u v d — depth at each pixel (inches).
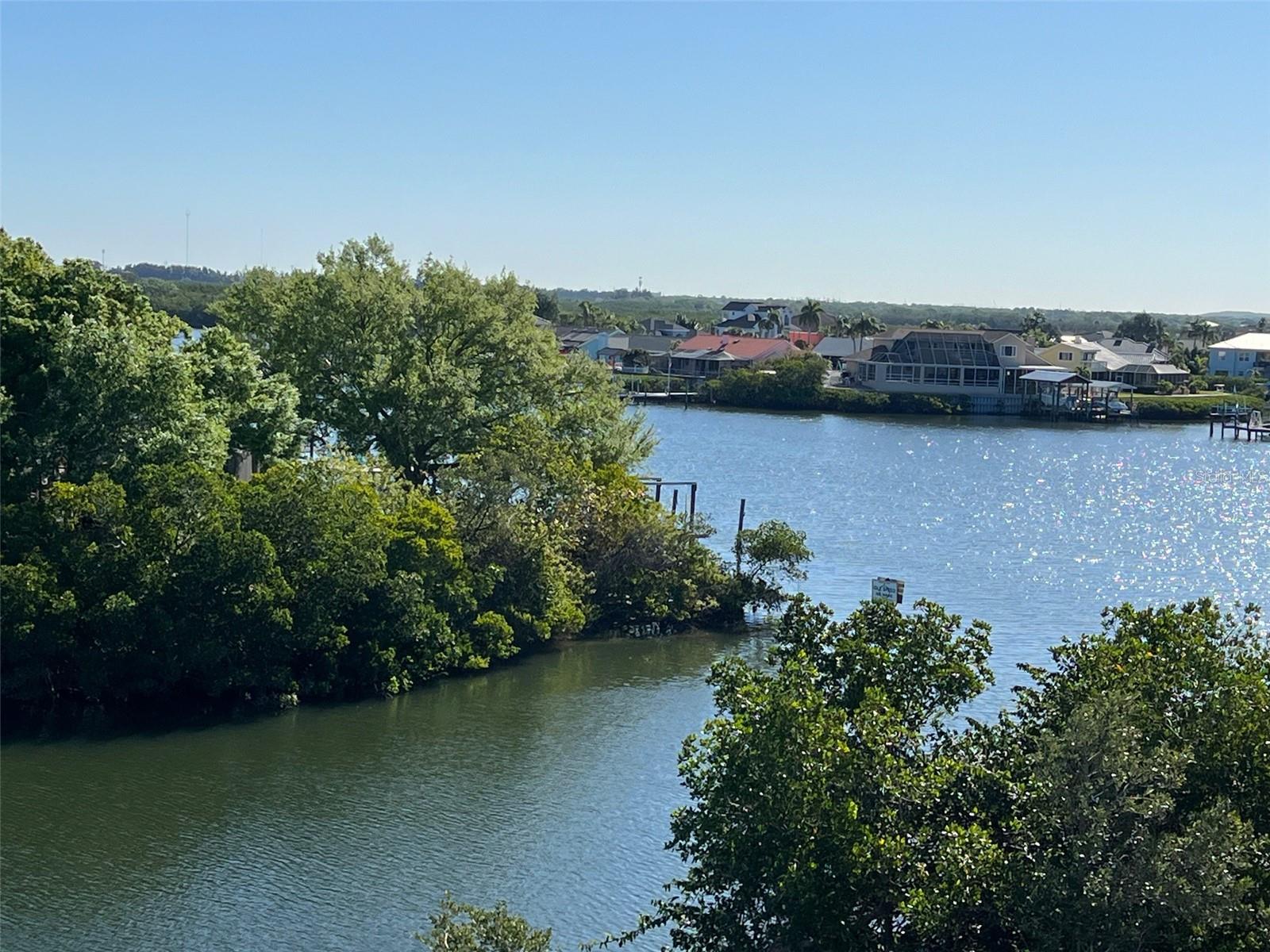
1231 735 834.8
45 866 1201.4
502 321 2578.7
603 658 1945.1
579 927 1109.1
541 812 1344.7
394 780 1427.2
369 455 2175.2
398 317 2495.1
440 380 2395.4
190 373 1873.8
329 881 1182.3
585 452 2486.5
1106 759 739.4
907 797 829.8
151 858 1221.7
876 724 850.8
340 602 1728.6
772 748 824.3
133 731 1560.0
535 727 1614.2
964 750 935.7
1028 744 911.7
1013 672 1829.5
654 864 1229.7
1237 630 1218.0
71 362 1737.2
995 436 5821.9
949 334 7086.6
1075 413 6752.0
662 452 4687.5
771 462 4525.1
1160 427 6496.1
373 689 1739.7
